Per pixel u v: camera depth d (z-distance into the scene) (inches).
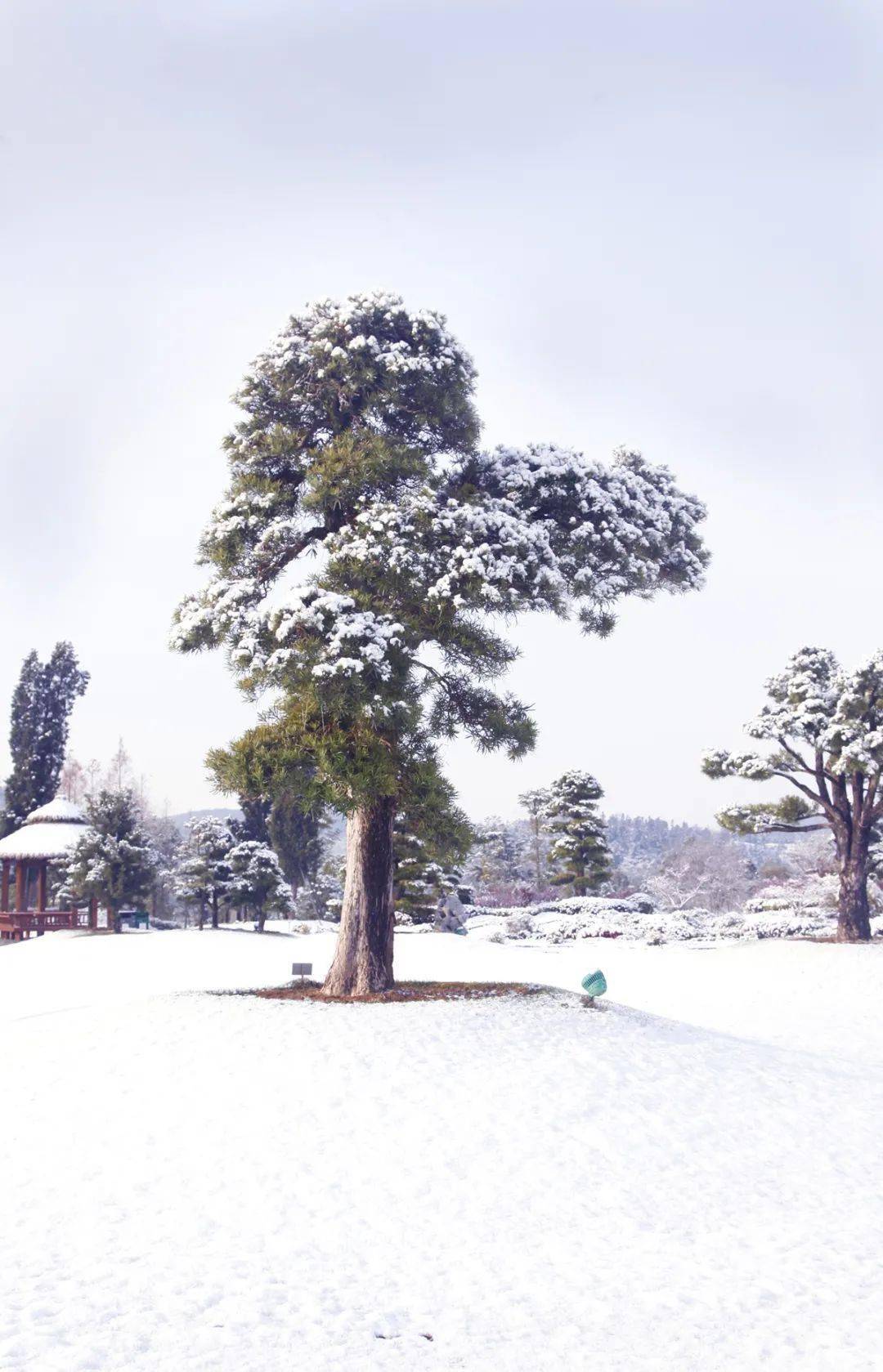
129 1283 358.3
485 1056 610.2
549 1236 415.8
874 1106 613.0
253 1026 653.3
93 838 1918.1
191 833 2233.0
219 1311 342.6
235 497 818.2
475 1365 318.3
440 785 780.0
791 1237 421.7
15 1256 376.2
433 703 822.5
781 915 2172.7
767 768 1547.7
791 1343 336.8
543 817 3016.7
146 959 1430.9
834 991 1159.6
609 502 813.2
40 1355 306.5
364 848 803.4
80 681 2657.5
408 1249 399.2
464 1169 471.8
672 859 3174.2
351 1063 585.0
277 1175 455.5
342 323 816.3
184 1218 414.3
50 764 2591.0
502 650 805.2
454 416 853.8
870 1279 385.1
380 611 763.4
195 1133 496.1
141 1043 627.5
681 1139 522.6
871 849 1846.7
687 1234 422.6
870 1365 323.3
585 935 1963.6
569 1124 527.2
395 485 816.9
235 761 751.7
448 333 838.5
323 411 861.8
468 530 772.0
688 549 901.8
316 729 751.1
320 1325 338.3
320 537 827.4
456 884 2111.2
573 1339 336.2
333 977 792.9
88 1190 436.8
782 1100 602.2
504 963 1397.6
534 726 817.5
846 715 1530.5
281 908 2176.4
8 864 2087.8
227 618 765.3
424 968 1338.6
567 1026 688.4
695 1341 336.8
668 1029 730.8
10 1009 1052.5
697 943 1788.9
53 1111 523.5
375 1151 483.5
